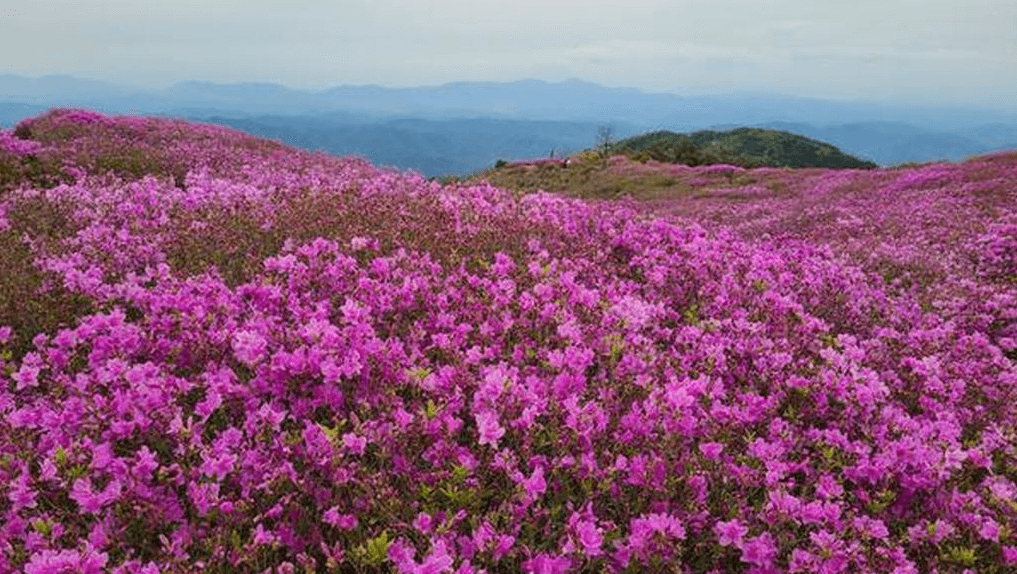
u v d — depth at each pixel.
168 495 3.84
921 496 4.67
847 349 6.38
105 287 6.75
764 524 4.10
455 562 3.57
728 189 37.69
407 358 5.02
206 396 4.79
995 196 21.97
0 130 24.30
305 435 4.05
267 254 8.05
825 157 183.50
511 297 6.48
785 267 9.27
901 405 6.09
